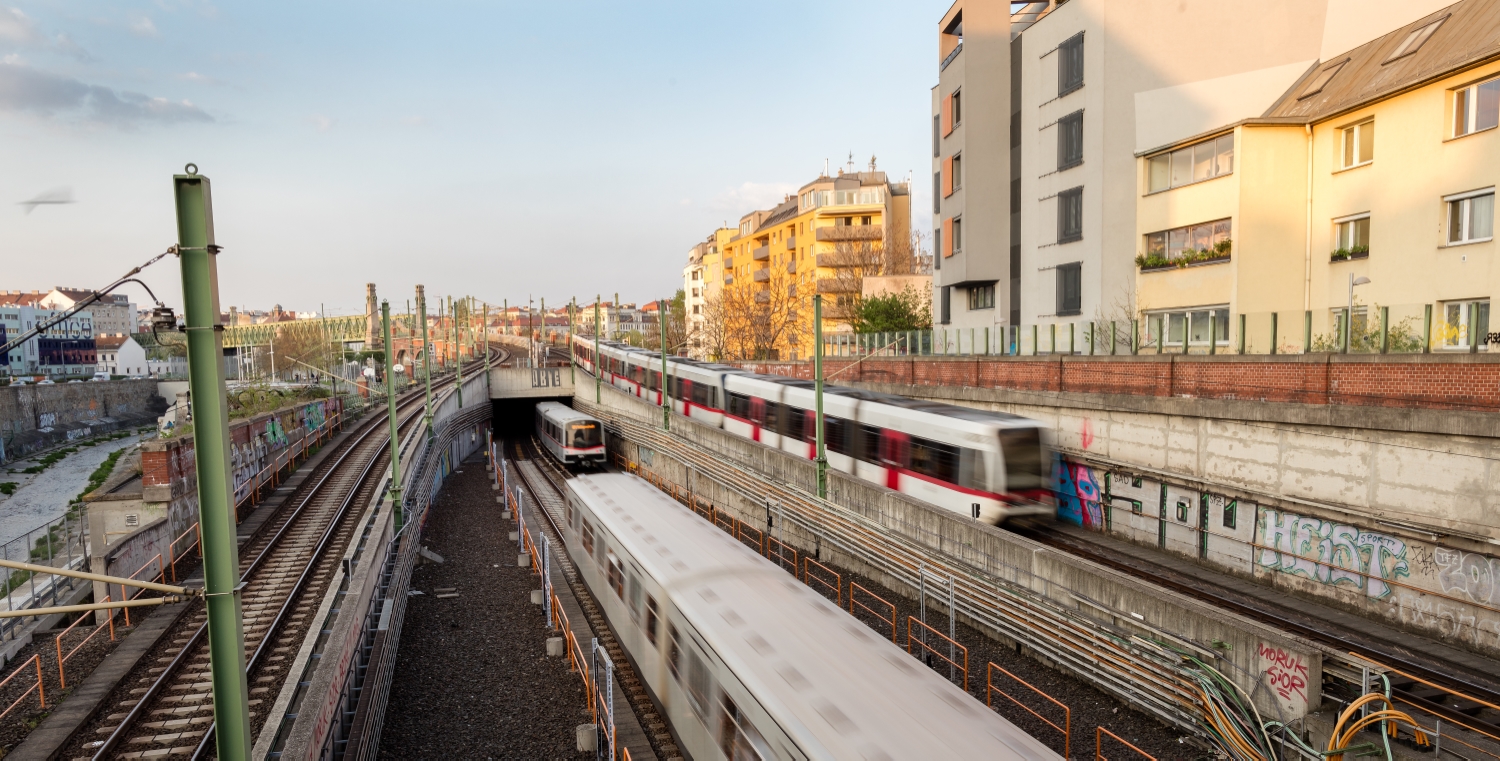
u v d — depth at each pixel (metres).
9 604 16.97
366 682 12.40
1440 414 13.94
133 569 17.81
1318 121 23.48
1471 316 14.41
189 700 12.48
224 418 6.56
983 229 35.12
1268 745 10.20
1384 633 14.16
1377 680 10.27
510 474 38.75
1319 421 16.11
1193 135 25.27
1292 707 10.52
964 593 16.28
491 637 16.98
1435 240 20.23
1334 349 16.92
